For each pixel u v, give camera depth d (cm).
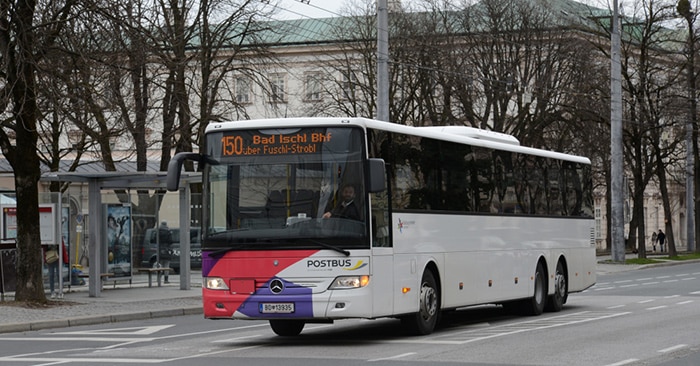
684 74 5856
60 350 1652
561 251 2512
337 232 1611
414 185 1802
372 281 1625
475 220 2050
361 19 5525
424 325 1819
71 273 3052
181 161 1644
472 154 2061
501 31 5247
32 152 2536
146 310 2458
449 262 1928
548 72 5331
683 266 5722
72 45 2514
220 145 1672
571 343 1631
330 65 5853
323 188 1623
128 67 2684
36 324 2153
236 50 4156
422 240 1819
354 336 1823
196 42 5053
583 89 5391
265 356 1477
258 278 1623
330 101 5775
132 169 5975
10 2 2405
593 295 3159
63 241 2966
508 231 2209
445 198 1925
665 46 6322
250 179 1648
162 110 4234
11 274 2638
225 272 1642
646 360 1393
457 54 5219
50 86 2475
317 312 1603
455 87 5203
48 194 2780
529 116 5456
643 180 6594
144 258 3394
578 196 2655
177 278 3788
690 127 6306
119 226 3170
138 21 2523
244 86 4434
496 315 2386
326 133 1636
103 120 3731
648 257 6456
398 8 5438
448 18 5334
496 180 2167
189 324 2211
